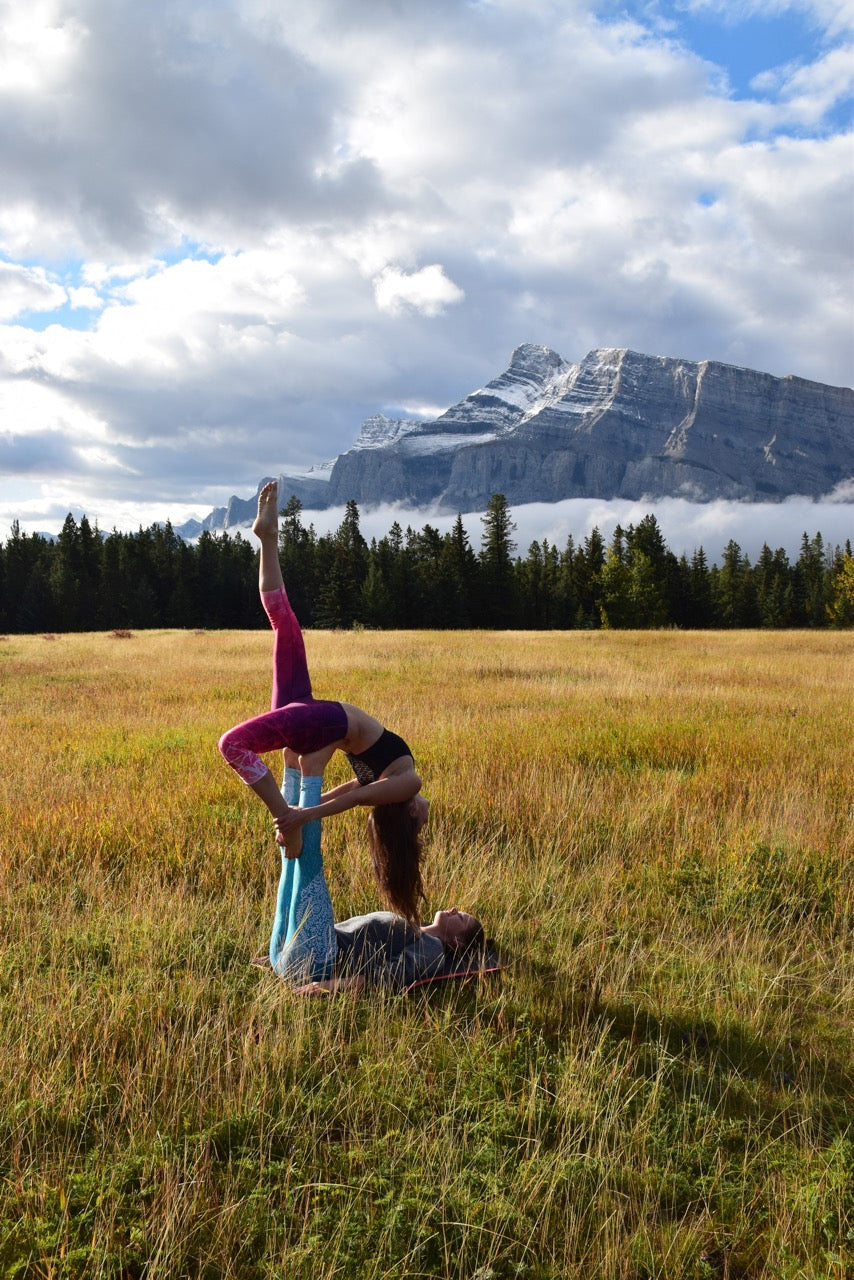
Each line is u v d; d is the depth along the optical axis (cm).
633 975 411
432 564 8656
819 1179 265
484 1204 246
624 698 1373
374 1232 237
